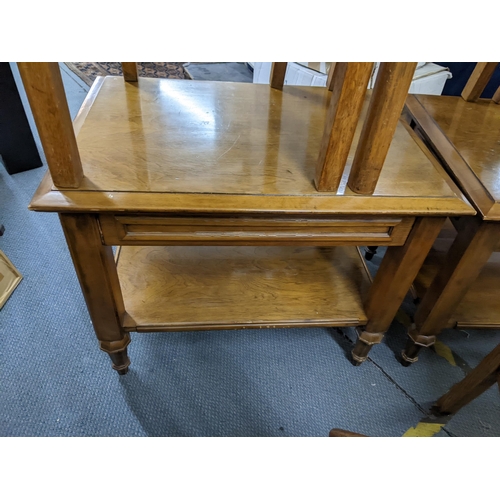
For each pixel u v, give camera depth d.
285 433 0.93
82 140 0.73
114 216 0.64
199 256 1.06
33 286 1.18
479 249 0.78
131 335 1.10
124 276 0.98
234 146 0.77
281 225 0.68
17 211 1.43
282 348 1.10
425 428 0.96
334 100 0.57
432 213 0.67
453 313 1.00
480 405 1.01
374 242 0.75
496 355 0.76
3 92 1.41
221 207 0.62
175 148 0.74
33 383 0.96
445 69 1.76
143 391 0.97
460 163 0.82
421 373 1.07
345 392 1.02
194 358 1.06
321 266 1.07
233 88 1.01
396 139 0.85
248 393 0.99
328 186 0.67
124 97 0.90
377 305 0.90
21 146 1.56
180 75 2.54
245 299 0.95
